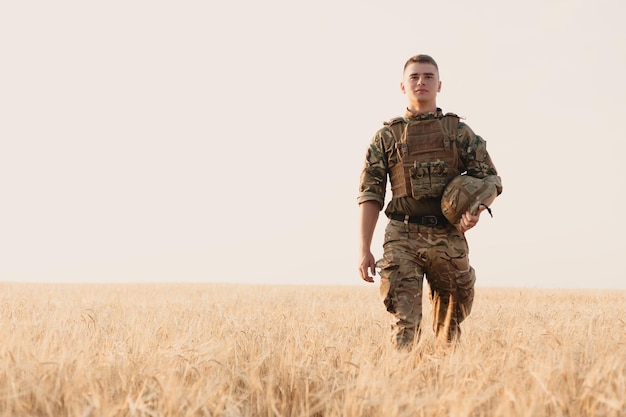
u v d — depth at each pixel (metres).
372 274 4.63
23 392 2.90
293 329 5.38
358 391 2.90
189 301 11.86
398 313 4.44
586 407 2.83
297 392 3.21
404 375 3.29
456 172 4.52
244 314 8.33
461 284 4.56
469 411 2.63
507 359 3.75
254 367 3.46
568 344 4.10
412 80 4.57
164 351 3.75
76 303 10.72
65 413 2.88
